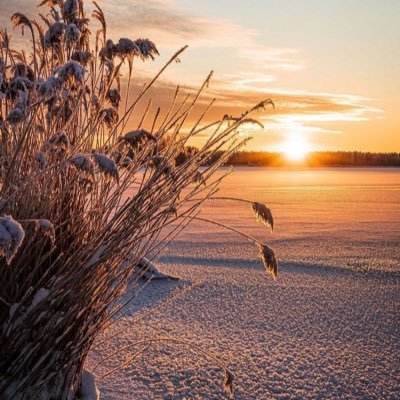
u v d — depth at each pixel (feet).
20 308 5.67
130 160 6.44
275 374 10.87
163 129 6.34
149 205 6.20
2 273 5.82
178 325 14.10
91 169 4.56
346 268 22.84
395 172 230.68
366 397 9.99
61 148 5.94
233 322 14.57
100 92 6.55
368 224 40.32
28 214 5.82
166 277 19.76
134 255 6.69
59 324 5.82
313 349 12.54
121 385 9.76
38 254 6.05
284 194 78.13
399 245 29.68
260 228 37.88
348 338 13.44
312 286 19.31
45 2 6.44
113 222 6.03
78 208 6.53
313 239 32.19
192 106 6.30
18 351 5.82
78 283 5.88
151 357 11.40
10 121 5.05
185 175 6.34
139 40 5.77
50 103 5.91
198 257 25.12
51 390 6.22
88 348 6.81
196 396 9.64
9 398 5.65
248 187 99.50
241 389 10.07
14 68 6.35
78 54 6.22
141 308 15.66
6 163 5.90
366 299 17.49
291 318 15.08
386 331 14.06
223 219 44.04
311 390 10.20
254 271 22.04
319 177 163.73
